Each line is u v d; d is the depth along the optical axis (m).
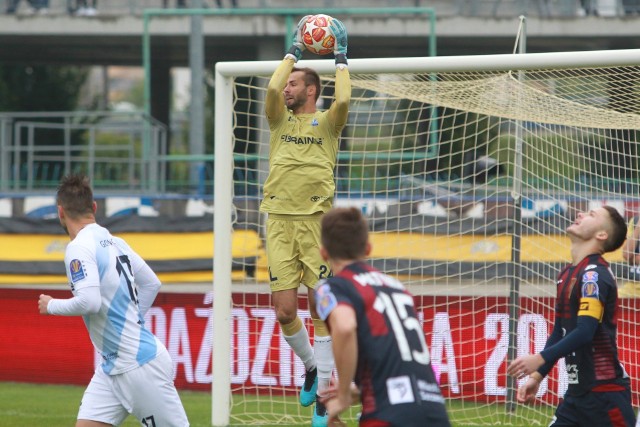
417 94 29.55
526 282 32.03
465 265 38.41
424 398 13.63
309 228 23.70
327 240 14.55
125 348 18.34
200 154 62.81
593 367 17.67
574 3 68.75
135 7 75.25
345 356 13.52
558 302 18.38
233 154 29.27
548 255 35.12
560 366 30.23
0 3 72.56
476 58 26.11
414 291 35.50
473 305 31.83
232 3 74.50
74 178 18.95
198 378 34.53
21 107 94.94
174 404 18.67
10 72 95.00
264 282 40.59
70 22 69.06
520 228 30.17
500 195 48.25
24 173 76.19
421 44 68.94
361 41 67.62
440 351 32.06
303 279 24.20
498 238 38.66
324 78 28.58
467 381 31.77
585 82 31.03
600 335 17.66
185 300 34.69
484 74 29.92
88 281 17.89
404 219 39.91
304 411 30.84
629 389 17.97
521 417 29.42
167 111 85.25
